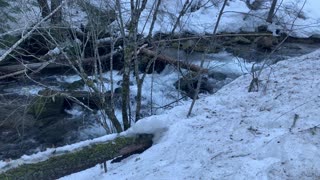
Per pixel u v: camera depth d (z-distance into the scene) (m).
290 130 4.05
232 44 12.64
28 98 8.38
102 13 6.38
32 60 9.50
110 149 4.33
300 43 14.64
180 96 8.77
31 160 3.99
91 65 8.34
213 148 4.03
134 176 3.90
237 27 14.59
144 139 4.57
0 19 9.23
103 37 8.16
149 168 3.97
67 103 8.36
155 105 8.41
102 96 6.21
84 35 6.92
